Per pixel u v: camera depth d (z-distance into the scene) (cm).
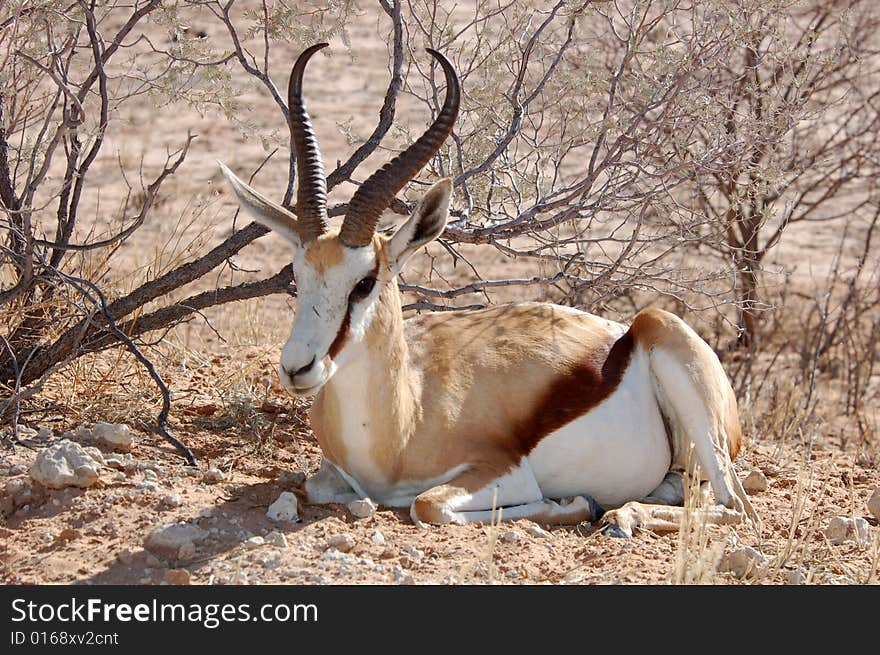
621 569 784
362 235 791
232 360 1262
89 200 2167
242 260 1959
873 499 966
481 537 818
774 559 814
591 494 943
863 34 1870
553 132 1291
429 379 889
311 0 1274
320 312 780
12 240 1047
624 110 1209
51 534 801
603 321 1008
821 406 1520
